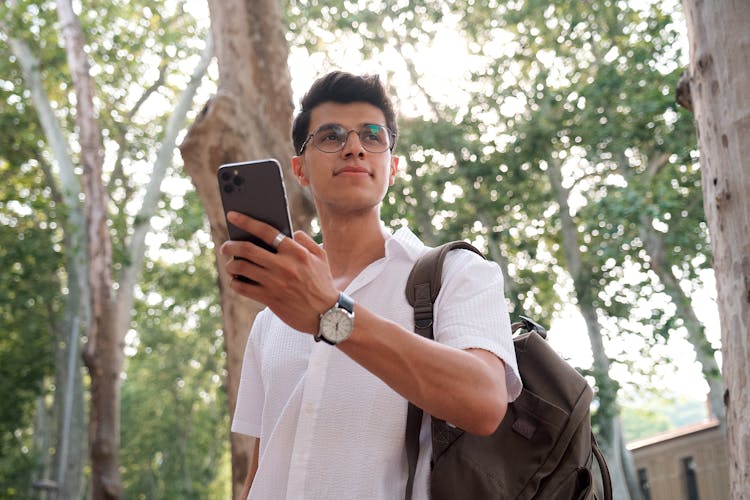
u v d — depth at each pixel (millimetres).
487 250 23094
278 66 7195
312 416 1618
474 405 1376
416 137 21562
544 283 26078
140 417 44344
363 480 1570
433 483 1554
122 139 26109
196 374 39594
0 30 22469
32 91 22219
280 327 1825
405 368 1350
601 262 21469
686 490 25938
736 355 3238
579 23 22500
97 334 16531
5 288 25438
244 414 1957
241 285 1341
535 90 21688
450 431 1570
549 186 25703
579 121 21297
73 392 23922
